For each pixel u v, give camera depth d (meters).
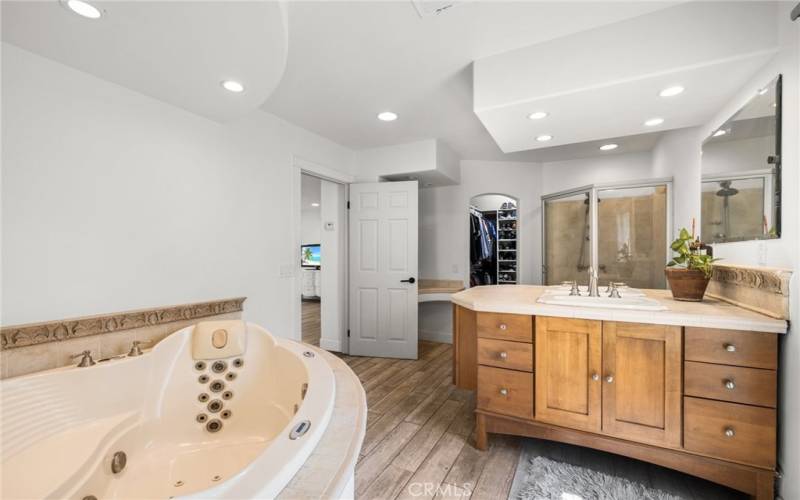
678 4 1.64
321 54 2.01
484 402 2.04
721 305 1.90
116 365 1.65
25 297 1.55
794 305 1.42
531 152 4.02
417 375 3.29
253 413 1.92
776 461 1.51
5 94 1.49
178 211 2.16
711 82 1.75
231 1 1.25
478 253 5.33
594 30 1.79
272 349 1.95
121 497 1.45
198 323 2.03
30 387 1.42
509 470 1.85
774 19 1.51
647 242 3.37
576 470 1.83
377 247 3.88
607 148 3.84
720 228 2.12
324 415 1.12
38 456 1.36
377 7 1.61
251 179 2.66
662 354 1.68
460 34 1.83
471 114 2.90
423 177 3.95
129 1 1.24
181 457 1.70
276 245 2.87
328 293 4.19
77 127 1.71
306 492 0.81
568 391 1.86
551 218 4.18
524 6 1.62
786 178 1.47
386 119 2.99
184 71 1.74
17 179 1.52
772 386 1.48
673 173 3.14
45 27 1.39
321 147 3.45
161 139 2.07
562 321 1.87
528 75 1.93
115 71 1.74
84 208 1.74
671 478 1.78
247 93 1.98
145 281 1.98
